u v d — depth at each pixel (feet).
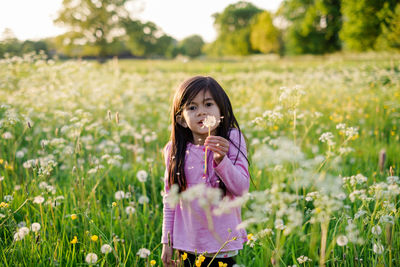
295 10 141.28
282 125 15.26
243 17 280.51
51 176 12.29
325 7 124.26
